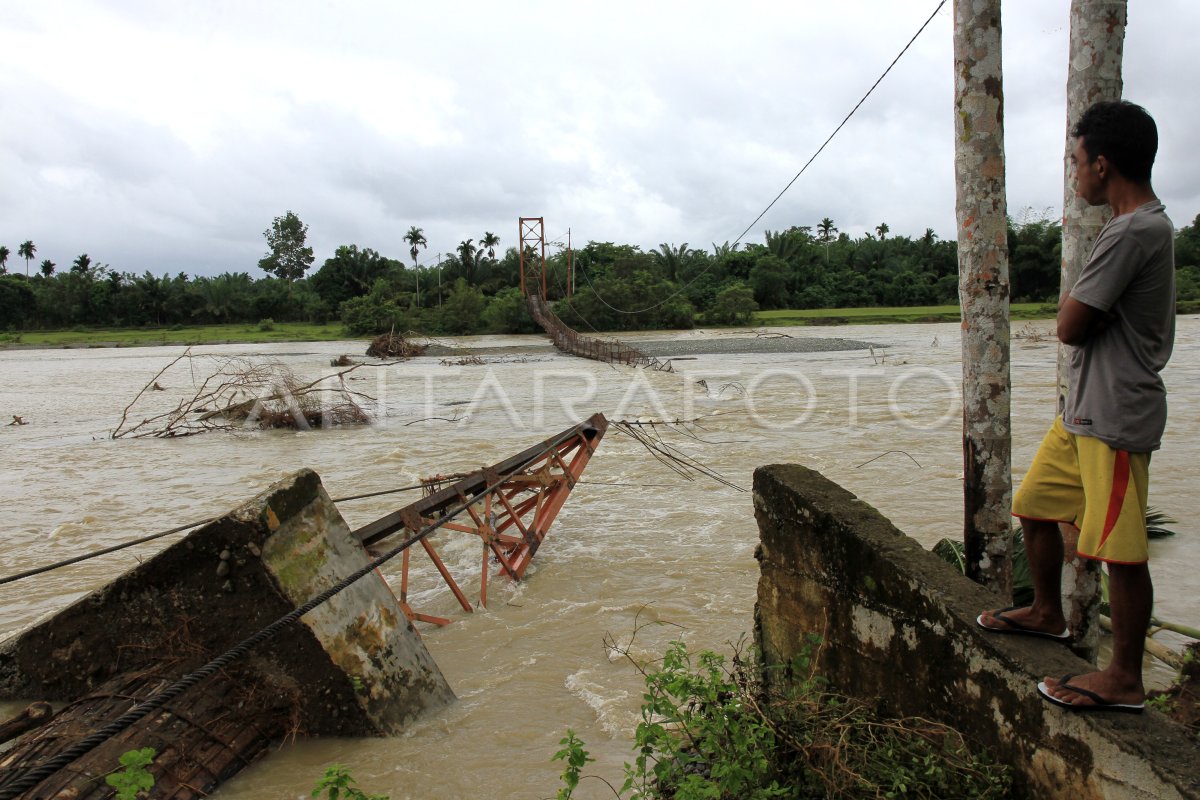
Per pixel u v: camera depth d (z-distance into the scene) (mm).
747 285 93875
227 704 5277
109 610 5660
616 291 79500
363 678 5488
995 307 5098
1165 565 8703
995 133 5027
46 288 101750
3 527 12398
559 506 10117
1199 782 2580
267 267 116500
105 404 30016
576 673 6684
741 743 3641
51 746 4637
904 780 3338
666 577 9016
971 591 3682
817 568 4402
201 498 14172
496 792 4938
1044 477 3281
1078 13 4656
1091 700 2967
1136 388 2936
